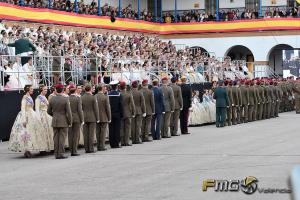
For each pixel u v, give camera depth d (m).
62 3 54.88
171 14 74.62
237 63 58.94
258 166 19.17
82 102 24.55
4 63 31.16
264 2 73.88
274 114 46.06
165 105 30.44
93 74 35.00
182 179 16.98
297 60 61.12
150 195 14.73
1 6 46.59
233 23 68.62
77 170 19.50
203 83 45.78
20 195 15.38
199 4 75.81
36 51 34.06
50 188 16.25
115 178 17.58
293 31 66.81
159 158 21.98
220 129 35.41
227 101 37.50
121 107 26.47
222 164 19.81
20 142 23.41
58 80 31.62
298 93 51.78
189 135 31.61
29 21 49.53
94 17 58.59
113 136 26.19
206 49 69.50
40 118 23.70
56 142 22.89
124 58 43.06
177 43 70.06
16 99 30.36
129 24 63.81
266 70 67.56
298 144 25.58
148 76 41.72
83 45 43.59
